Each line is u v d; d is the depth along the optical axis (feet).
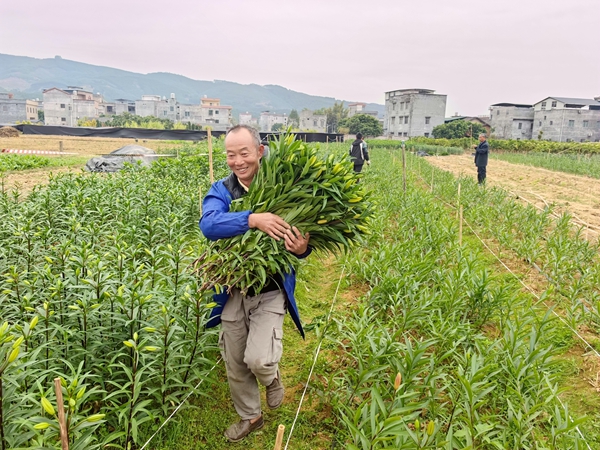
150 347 9.77
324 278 23.43
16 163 64.90
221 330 11.18
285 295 11.10
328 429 12.04
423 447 8.96
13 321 13.41
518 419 10.43
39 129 109.29
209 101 422.00
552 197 51.96
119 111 411.54
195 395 12.65
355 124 276.82
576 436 10.00
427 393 12.47
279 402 12.07
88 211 23.39
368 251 25.58
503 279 21.71
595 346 15.93
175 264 12.95
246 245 10.37
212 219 10.25
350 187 10.94
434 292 17.47
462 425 10.23
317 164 10.57
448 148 165.78
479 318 16.89
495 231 30.22
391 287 17.62
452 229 26.73
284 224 10.23
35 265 16.88
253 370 10.49
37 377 10.20
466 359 11.75
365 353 13.16
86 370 11.28
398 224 30.60
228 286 10.35
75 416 8.29
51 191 28.81
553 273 21.47
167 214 25.66
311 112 375.45
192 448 11.19
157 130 108.78
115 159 62.44
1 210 24.22
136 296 11.25
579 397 13.35
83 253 12.89
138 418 11.27
